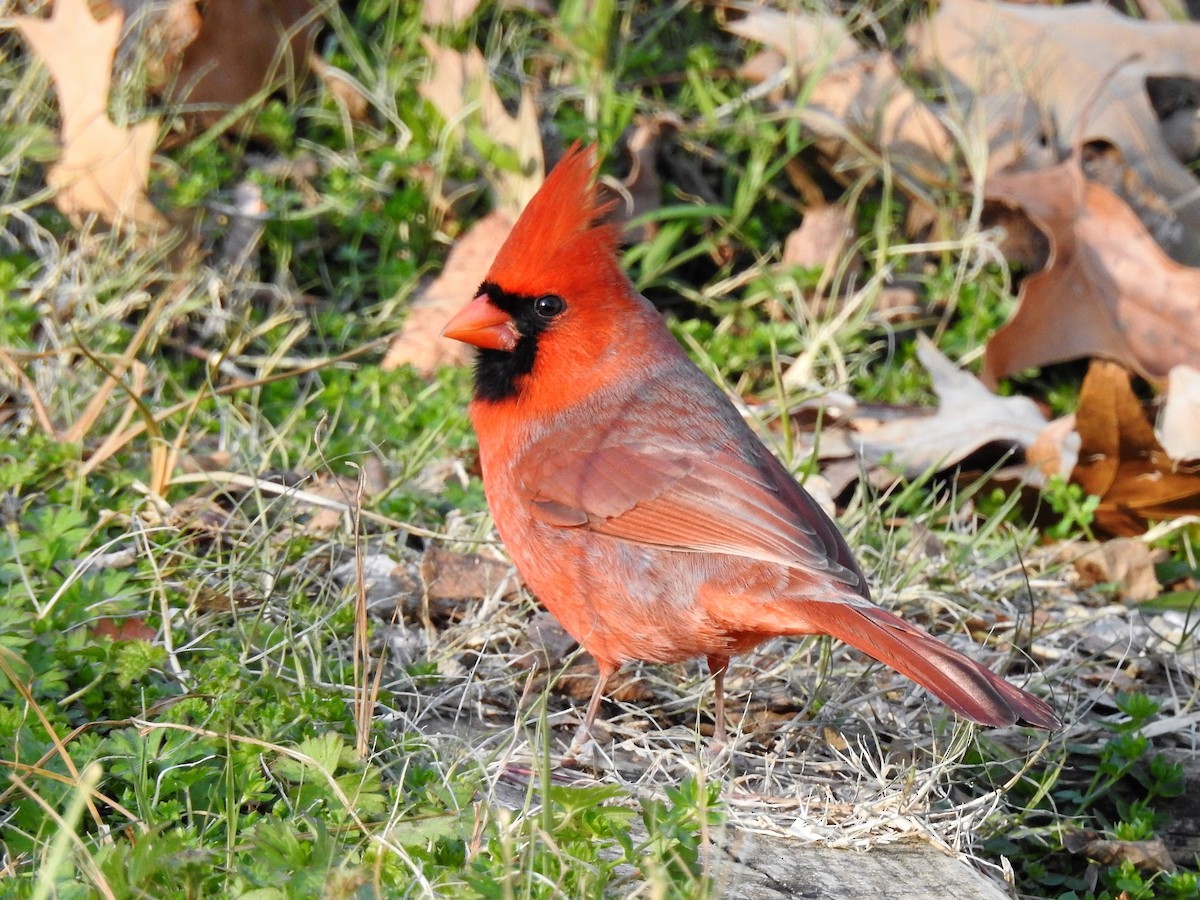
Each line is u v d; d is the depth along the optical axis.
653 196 10.41
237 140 10.36
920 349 9.27
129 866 4.24
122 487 7.52
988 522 8.38
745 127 10.59
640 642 6.03
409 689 6.23
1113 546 8.16
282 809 4.96
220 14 10.08
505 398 6.27
